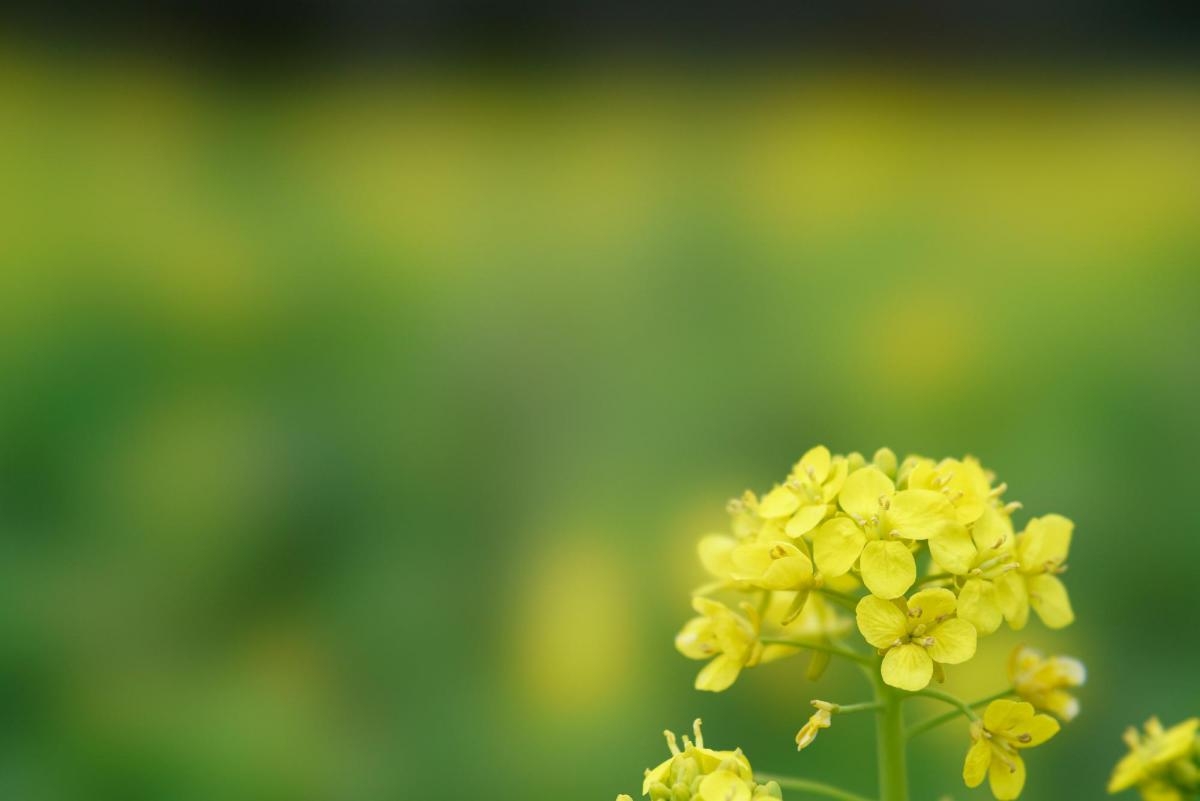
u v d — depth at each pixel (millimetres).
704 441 667
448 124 899
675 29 1019
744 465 659
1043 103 909
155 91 879
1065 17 1004
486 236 767
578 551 620
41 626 602
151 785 576
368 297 728
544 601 606
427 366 704
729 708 584
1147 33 983
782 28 987
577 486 652
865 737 578
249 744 580
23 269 702
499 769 581
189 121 866
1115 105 909
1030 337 678
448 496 655
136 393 684
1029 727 427
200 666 606
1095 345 666
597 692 590
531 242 763
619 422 677
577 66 972
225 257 731
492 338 712
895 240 755
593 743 581
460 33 1020
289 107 905
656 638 599
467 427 678
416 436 672
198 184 796
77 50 901
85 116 838
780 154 833
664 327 716
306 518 646
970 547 428
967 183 803
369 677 604
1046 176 809
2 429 653
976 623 426
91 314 697
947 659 424
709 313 723
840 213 778
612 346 709
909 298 716
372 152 854
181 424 673
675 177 813
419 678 601
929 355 673
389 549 640
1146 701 577
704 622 448
